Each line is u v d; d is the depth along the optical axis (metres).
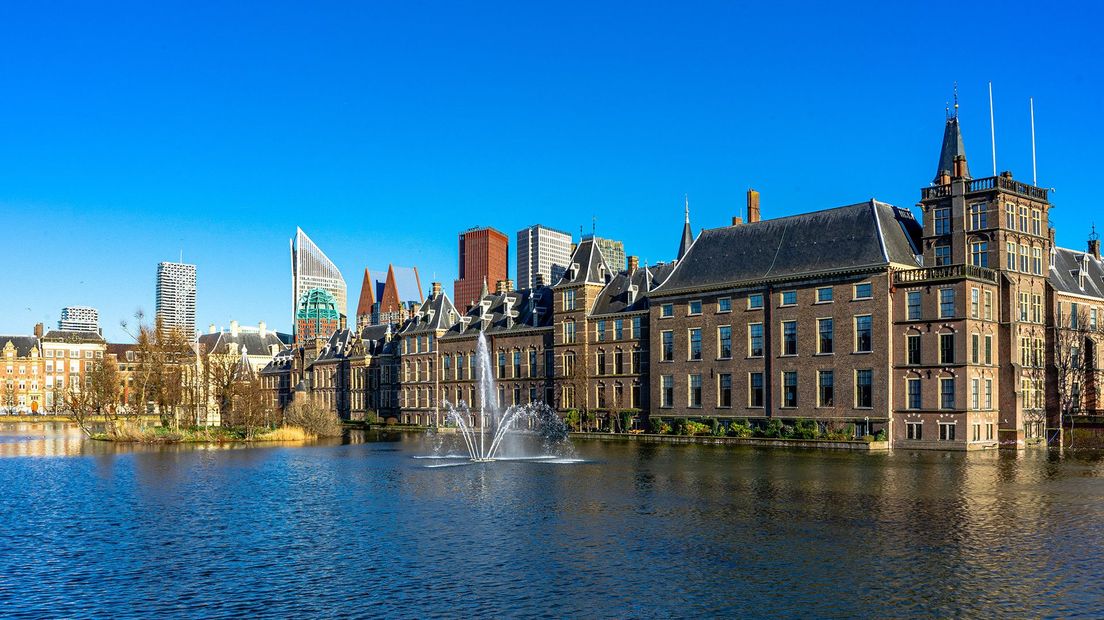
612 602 27.81
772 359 91.00
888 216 88.50
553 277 135.00
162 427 124.62
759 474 58.88
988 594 28.25
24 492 53.31
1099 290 96.62
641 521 40.75
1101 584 29.27
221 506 46.91
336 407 172.88
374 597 28.64
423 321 147.12
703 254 101.19
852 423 84.75
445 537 37.59
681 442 92.06
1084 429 83.75
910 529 38.16
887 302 82.69
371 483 56.12
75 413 129.38
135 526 41.16
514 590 29.17
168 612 27.44
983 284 80.75
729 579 30.27
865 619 26.02
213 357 167.50
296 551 35.28
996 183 82.62
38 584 30.67
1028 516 41.06
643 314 106.94
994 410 81.56
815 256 89.25
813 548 34.69
